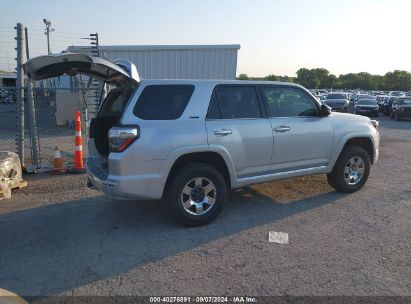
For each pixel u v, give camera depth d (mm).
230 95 5078
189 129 4652
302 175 5766
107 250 4227
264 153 5254
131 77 4668
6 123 18969
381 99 36438
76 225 4996
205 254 4121
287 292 3369
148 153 4422
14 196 6281
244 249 4242
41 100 14289
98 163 5316
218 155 4926
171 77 16172
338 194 6348
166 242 4438
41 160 9109
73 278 3617
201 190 4863
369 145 6594
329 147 5906
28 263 3922
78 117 7805
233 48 16156
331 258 4027
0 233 4715
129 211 5535
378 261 3963
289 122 5477
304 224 5000
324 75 139625
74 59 4883
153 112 4562
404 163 9359
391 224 5023
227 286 3463
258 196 6215
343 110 27547
